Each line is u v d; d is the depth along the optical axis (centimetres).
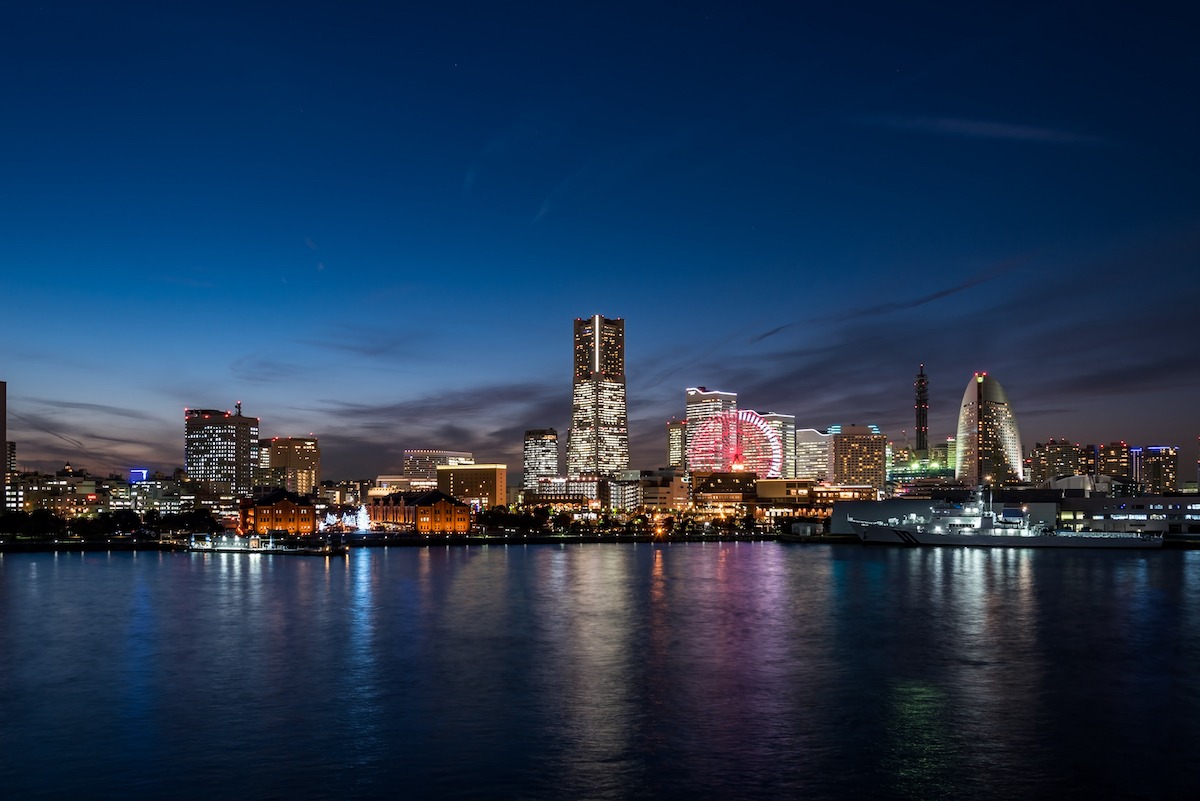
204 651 12169
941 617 15562
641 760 7344
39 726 8381
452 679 10344
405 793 6619
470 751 7594
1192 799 6538
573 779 6900
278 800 6494
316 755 7488
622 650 12206
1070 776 6988
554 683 10112
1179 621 14950
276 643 12825
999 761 7331
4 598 19050
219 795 6594
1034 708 8988
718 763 7275
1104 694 9600
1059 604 17400
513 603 17888
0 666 11162
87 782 6875
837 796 6569
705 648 12375
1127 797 6569
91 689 9875
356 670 10850
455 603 17900
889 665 11150
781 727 8306
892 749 7644
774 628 14262
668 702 9250
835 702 9238
